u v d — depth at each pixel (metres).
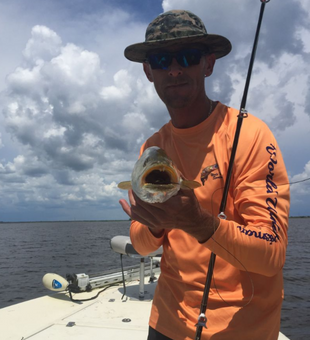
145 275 5.88
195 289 1.80
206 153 1.84
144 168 1.43
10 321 3.73
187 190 1.38
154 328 1.99
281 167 1.64
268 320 1.67
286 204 1.58
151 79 2.21
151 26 1.92
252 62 1.68
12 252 30.95
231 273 1.71
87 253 27.88
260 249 1.43
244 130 1.72
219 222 1.45
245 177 1.63
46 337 3.29
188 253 1.83
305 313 8.79
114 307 4.21
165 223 1.40
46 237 62.03
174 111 1.93
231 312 1.67
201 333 1.65
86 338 3.27
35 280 14.98
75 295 4.77
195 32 1.84
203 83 1.93
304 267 18.03
